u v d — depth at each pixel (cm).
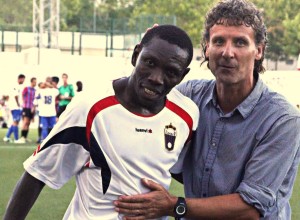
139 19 3528
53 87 2028
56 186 394
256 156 414
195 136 429
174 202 397
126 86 388
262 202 408
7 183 1243
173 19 3428
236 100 422
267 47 436
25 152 1769
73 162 391
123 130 385
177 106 405
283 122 412
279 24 4800
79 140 384
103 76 3512
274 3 4772
